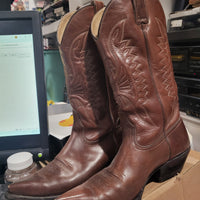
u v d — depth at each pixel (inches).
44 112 24.0
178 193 24.2
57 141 29.3
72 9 47.6
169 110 22.0
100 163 23.3
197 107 44.4
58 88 62.4
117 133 25.8
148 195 21.4
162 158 22.0
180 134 23.5
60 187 20.9
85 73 22.8
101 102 23.9
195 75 44.6
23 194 20.4
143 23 19.4
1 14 21.9
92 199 17.8
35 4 73.9
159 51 20.6
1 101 23.4
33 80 23.5
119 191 18.9
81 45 22.1
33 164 24.7
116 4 18.6
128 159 20.4
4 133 24.2
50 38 67.7
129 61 19.6
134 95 20.2
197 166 27.0
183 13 47.1
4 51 22.7
